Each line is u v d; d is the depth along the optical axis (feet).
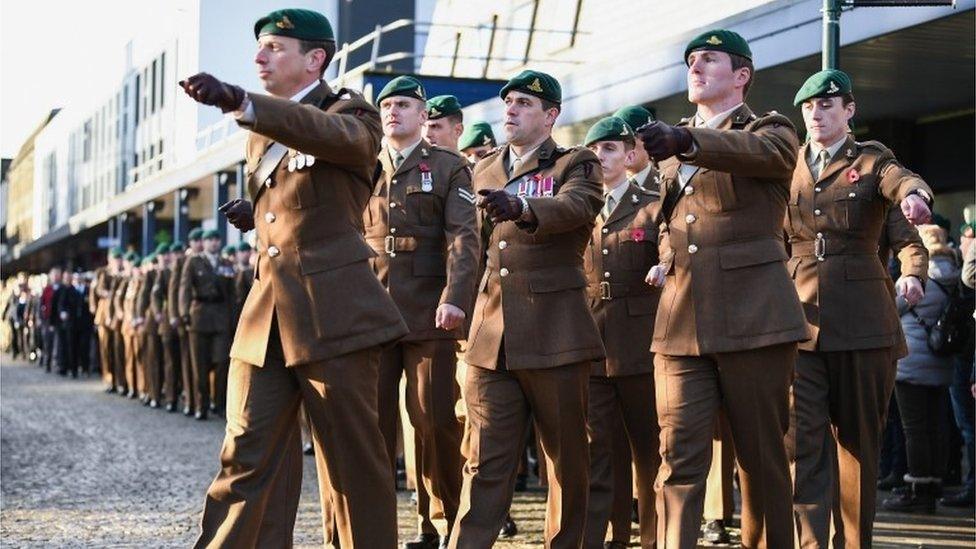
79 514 39.29
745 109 26.32
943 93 58.54
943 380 39.60
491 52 101.65
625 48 79.25
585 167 27.71
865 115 65.57
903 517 39.19
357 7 124.06
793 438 29.66
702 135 24.36
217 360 73.67
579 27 86.89
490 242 28.55
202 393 72.95
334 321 22.47
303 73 22.77
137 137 177.68
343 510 23.21
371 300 22.77
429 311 32.94
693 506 25.82
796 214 30.35
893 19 44.70
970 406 40.75
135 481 46.60
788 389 26.45
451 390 33.06
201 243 73.72
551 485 28.30
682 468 26.05
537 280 27.84
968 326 39.42
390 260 33.12
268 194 22.84
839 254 29.86
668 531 25.79
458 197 32.65
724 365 26.04
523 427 28.04
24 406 82.07
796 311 26.05
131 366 89.04
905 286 29.50
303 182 22.49
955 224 65.36
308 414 23.07
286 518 23.29
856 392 29.76
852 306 29.68
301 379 22.84
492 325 27.89
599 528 31.35
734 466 35.37
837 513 30.35
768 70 51.49
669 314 26.61
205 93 20.01
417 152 33.47
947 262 40.16
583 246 28.43
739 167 24.89
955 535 36.11
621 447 32.63
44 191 302.66
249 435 22.71
